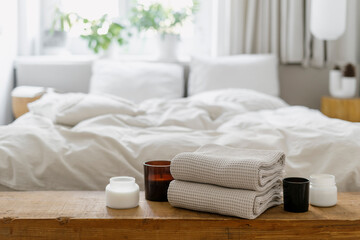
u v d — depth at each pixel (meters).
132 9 3.85
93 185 1.68
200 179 1.21
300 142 1.76
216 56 3.79
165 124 2.24
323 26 3.22
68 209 1.23
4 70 3.42
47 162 1.68
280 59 3.74
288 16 3.67
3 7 3.39
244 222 1.14
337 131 1.86
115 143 1.76
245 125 2.13
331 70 3.63
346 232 1.15
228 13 3.71
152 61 3.72
